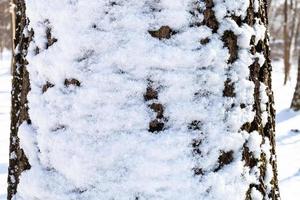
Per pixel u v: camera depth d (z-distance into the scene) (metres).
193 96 1.42
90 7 1.41
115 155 1.40
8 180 1.71
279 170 5.67
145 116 1.40
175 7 1.40
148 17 1.40
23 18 1.71
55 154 1.47
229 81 1.47
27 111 1.60
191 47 1.41
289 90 15.99
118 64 1.41
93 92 1.41
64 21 1.44
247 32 1.51
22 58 1.67
